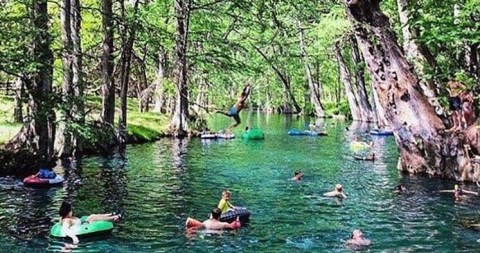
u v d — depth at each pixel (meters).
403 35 30.17
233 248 13.83
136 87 62.22
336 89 86.94
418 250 13.72
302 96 86.31
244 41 46.12
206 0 43.06
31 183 21.25
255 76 44.31
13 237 14.54
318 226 16.03
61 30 25.84
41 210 17.61
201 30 42.62
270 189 21.89
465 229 15.62
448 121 24.78
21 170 23.52
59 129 28.48
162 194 20.58
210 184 22.92
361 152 34.94
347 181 23.73
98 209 17.91
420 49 27.31
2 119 31.86
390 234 15.16
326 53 66.38
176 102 44.06
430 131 24.02
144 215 17.16
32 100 23.08
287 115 85.44
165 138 42.75
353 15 23.91
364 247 13.95
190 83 47.12
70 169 25.97
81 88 26.33
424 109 24.19
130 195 20.28
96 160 29.30
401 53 24.34
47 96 22.84
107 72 33.28
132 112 49.59
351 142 41.03
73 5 26.89
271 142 41.16
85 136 23.27
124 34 30.22
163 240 14.43
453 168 23.56
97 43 35.97
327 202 19.41
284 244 14.21
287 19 53.59
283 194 20.88
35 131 24.05
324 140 42.94
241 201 19.52
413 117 24.30
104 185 22.22
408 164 25.67
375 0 23.62
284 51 51.84
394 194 20.70
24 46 21.78
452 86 24.30
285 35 46.56
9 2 23.28
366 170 27.00
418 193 20.83
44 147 24.30
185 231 15.30
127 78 36.41
